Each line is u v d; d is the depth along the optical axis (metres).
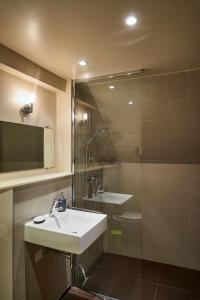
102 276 2.40
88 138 2.57
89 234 1.69
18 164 1.92
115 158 2.77
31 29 1.41
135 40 1.55
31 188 1.78
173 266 2.62
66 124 2.44
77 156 2.48
